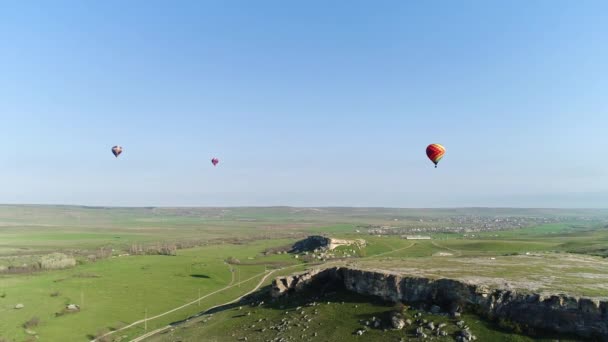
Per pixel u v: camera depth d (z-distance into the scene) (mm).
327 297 87500
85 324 115375
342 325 73812
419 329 66250
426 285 74688
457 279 73562
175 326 103375
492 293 67812
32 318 115500
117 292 149500
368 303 79625
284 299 93875
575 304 59938
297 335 73562
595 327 57469
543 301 62844
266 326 80875
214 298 143375
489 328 63906
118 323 117812
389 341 65750
